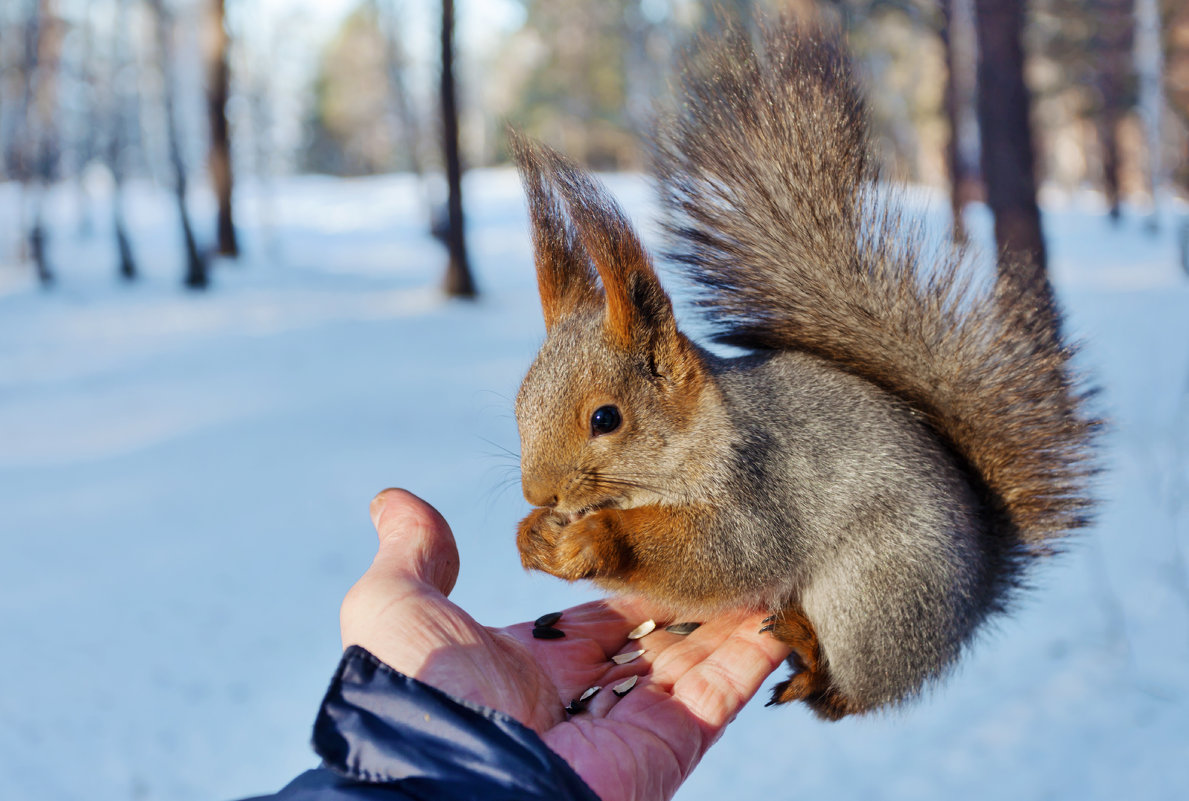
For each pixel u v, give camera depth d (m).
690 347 0.47
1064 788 0.66
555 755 0.38
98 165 6.69
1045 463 0.51
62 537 1.19
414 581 0.44
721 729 0.47
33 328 2.73
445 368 2.10
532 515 0.49
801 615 0.49
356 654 0.39
